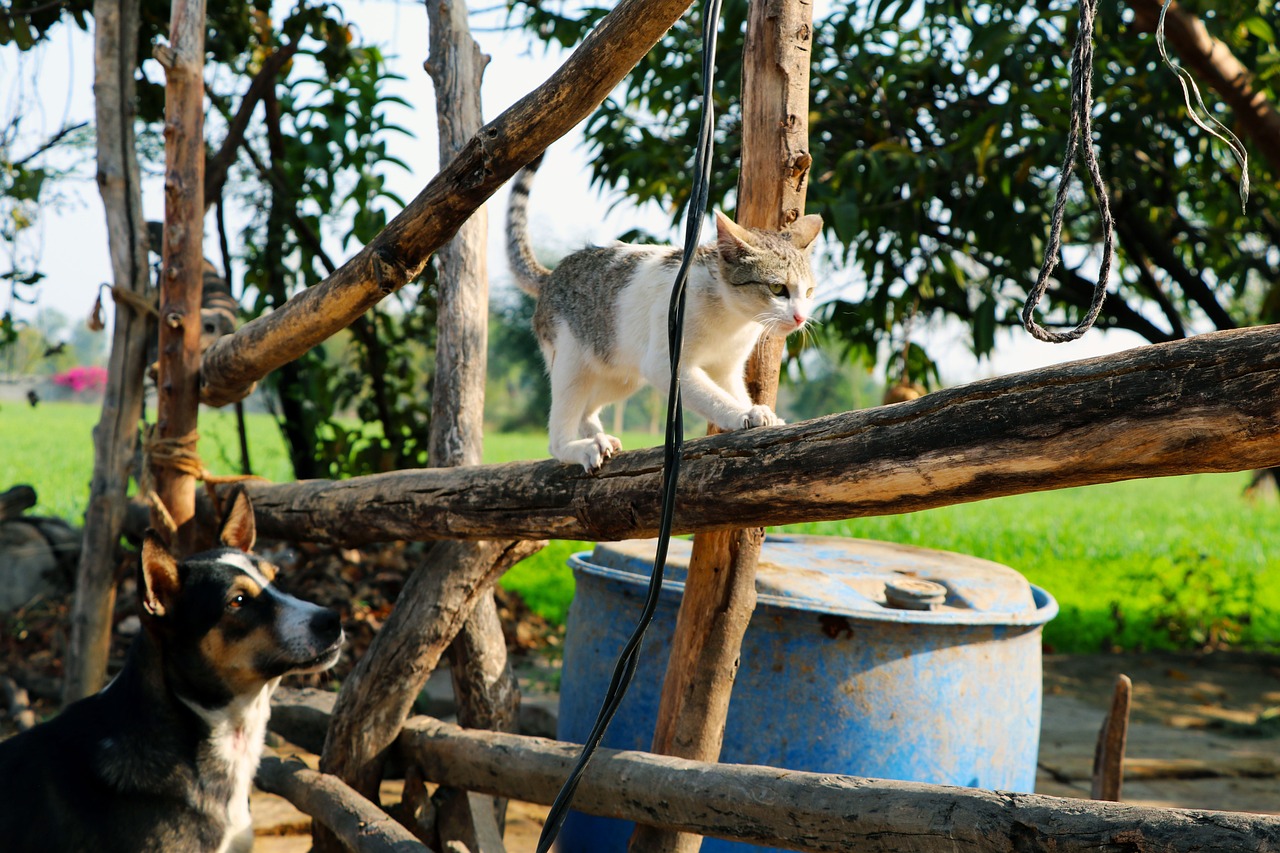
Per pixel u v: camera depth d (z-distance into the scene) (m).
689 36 6.55
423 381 8.16
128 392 4.68
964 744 3.00
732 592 2.72
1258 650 7.99
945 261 6.53
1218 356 1.49
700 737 2.74
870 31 6.43
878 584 3.21
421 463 7.30
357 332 7.19
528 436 34.28
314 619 2.87
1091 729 5.64
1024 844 1.89
